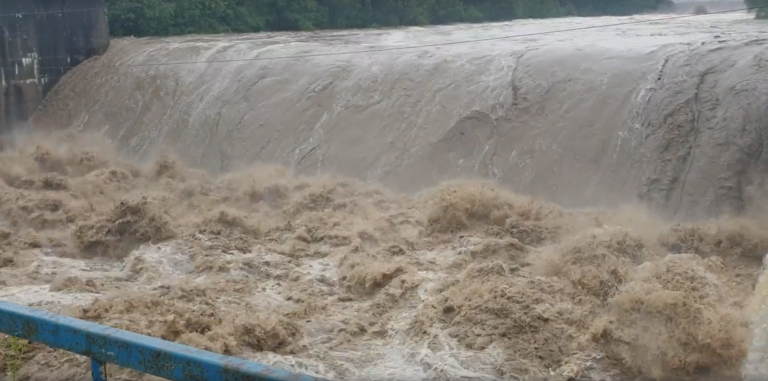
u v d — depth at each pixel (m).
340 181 20.48
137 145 24.89
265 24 39.97
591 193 18.48
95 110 26.56
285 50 27.23
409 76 23.36
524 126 20.41
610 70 21.06
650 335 10.12
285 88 24.53
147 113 25.66
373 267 12.99
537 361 9.78
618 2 59.59
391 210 18.11
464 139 20.80
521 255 14.03
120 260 14.63
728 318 10.25
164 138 24.61
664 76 20.12
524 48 23.78
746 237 15.09
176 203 18.89
